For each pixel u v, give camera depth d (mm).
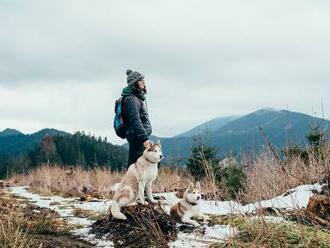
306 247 5473
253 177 9164
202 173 11422
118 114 7539
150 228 6535
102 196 12586
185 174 12477
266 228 5949
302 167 9039
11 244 5746
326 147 9297
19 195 13703
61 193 14266
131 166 7277
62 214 9070
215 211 8297
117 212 6965
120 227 6863
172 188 11961
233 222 6715
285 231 5945
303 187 8344
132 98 7402
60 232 7133
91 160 48594
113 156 47656
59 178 17266
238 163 9992
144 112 7566
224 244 5930
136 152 7512
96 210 9633
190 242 6340
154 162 7180
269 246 5617
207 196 9695
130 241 6523
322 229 6176
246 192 9250
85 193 13742
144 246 6312
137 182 7156
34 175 21250
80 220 8297
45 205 10734
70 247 6270
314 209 6820
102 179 16500
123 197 7055
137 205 7078
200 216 7371
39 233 7031
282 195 8305
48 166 21047
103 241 6707
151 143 7215
